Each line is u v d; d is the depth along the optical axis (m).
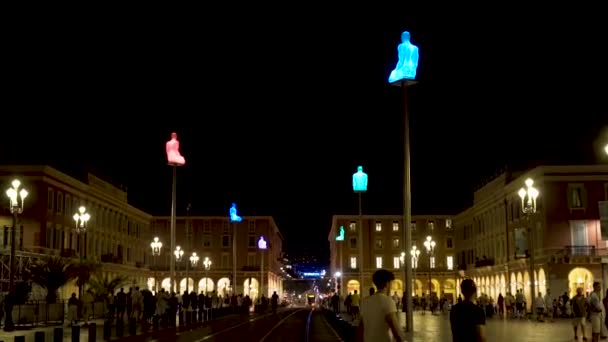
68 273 48.09
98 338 29.45
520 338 29.44
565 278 64.69
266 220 124.12
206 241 122.88
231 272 121.75
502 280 84.31
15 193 35.72
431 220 122.50
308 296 146.50
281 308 114.06
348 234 124.75
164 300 43.81
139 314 43.03
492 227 90.62
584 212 67.25
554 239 67.06
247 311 70.25
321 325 48.47
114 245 92.94
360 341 9.30
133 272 102.38
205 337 35.28
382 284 9.45
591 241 66.88
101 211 86.94
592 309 23.97
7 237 65.94
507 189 80.81
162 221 121.75
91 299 46.72
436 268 120.56
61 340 18.58
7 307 34.47
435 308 68.38
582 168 67.75
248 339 33.72
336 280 116.06
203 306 54.59
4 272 56.00
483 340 8.86
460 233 114.62
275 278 141.88
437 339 29.14
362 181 40.66
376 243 124.19
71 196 75.88
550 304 50.31
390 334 9.17
